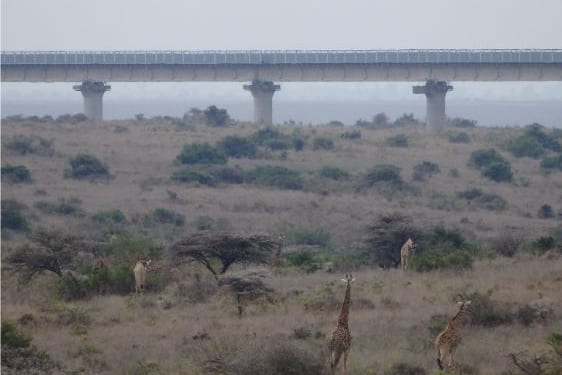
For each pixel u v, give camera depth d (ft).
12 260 391.45
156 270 368.27
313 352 221.87
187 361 230.07
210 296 333.01
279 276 385.09
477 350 231.91
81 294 355.97
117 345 257.34
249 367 208.13
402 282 351.46
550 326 263.08
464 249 427.74
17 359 229.45
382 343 245.24
